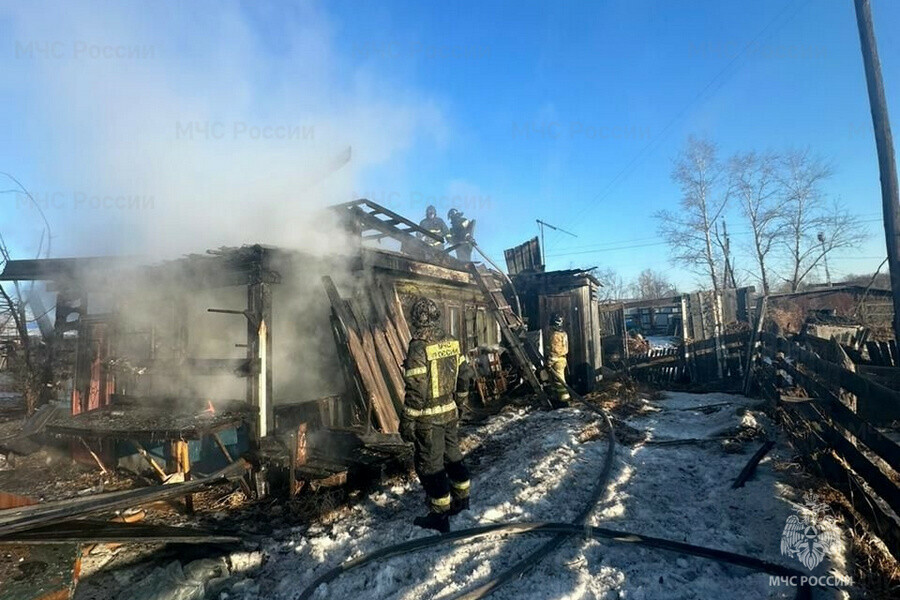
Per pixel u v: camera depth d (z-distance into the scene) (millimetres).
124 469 6246
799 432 4859
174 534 3566
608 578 2857
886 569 2699
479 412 8883
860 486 3342
